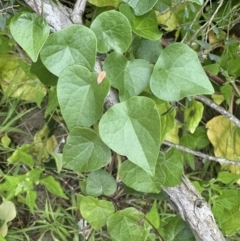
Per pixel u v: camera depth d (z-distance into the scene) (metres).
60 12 0.40
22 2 0.43
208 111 0.56
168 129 0.47
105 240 0.53
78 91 0.38
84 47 0.38
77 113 0.38
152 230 0.50
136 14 0.40
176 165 0.44
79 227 0.54
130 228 0.45
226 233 0.52
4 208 0.50
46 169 0.54
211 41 0.51
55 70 0.38
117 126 0.38
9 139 0.53
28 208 0.54
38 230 0.54
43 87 0.50
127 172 0.43
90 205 0.46
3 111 0.54
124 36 0.39
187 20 0.48
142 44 0.42
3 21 0.42
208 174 0.57
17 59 0.50
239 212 0.51
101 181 0.46
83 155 0.41
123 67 0.39
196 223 0.45
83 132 0.40
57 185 0.47
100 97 0.38
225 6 0.49
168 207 0.54
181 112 0.53
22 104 0.54
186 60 0.39
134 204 0.53
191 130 0.50
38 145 0.54
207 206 0.46
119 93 0.39
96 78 0.37
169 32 0.51
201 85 0.38
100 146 0.41
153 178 0.43
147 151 0.38
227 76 0.49
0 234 0.49
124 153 0.38
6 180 0.47
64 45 0.38
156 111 0.37
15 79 0.51
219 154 0.54
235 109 0.55
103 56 0.42
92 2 0.47
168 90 0.39
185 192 0.45
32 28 0.37
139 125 0.38
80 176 0.53
